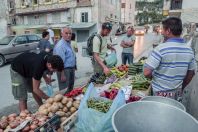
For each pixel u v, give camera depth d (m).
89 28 32.09
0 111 5.22
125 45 8.02
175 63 2.66
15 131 2.39
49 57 3.22
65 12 33.34
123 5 51.88
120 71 5.00
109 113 2.13
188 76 2.93
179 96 2.87
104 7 34.34
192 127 1.75
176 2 21.19
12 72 4.00
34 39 12.73
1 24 22.36
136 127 1.85
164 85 2.78
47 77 4.51
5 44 11.70
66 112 2.95
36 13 36.16
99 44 4.62
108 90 3.47
